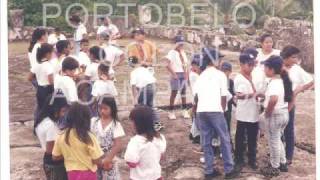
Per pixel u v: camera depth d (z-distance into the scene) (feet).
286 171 16.94
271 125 15.93
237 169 16.49
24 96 17.40
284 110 15.74
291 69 16.89
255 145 16.57
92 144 12.69
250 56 15.93
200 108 15.76
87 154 12.73
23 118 17.34
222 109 15.67
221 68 16.46
